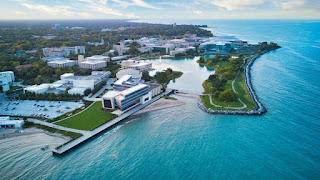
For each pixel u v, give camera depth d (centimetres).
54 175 14200
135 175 14150
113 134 18925
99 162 15375
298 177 13700
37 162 15388
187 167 14738
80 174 14275
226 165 14825
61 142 17600
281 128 19188
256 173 14088
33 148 16912
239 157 15562
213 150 16362
